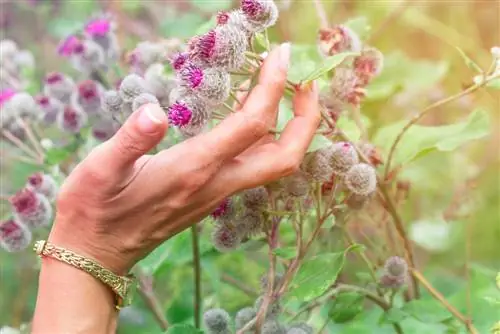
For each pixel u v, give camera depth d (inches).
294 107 33.2
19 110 43.7
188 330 36.7
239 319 36.7
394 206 40.0
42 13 64.0
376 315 41.9
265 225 35.9
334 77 37.3
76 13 62.7
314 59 44.5
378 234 44.2
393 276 38.1
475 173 57.6
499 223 57.4
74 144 44.2
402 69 55.3
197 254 40.1
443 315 38.9
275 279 37.2
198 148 31.5
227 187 32.3
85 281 32.9
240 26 33.7
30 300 54.5
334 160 34.4
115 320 34.3
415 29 70.7
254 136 31.5
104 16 45.9
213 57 32.6
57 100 44.7
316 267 35.6
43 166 45.6
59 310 32.7
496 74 36.9
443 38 63.8
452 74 65.0
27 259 55.0
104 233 32.7
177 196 32.0
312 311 40.9
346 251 35.5
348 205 37.4
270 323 35.8
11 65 48.8
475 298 40.8
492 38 69.4
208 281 46.0
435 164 59.4
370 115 52.2
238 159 32.4
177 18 58.5
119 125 40.6
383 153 42.3
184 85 32.7
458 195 47.4
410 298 41.8
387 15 62.5
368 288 40.4
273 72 31.6
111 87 45.4
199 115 32.8
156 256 40.1
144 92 38.5
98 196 31.8
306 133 32.7
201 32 39.2
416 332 39.2
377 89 49.7
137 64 42.3
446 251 57.1
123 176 31.5
